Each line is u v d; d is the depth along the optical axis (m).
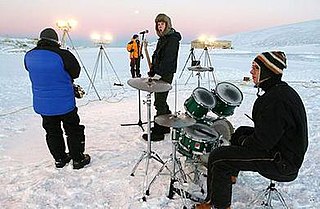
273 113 2.43
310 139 4.96
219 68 16.11
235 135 3.12
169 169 3.50
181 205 3.06
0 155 4.21
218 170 2.67
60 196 3.18
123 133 5.07
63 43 7.48
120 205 3.05
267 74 2.53
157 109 4.67
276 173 2.55
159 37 4.43
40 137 4.96
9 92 8.91
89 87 9.69
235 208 3.02
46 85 3.41
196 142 2.96
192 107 3.26
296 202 3.15
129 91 9.15
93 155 4.12
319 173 3.77
